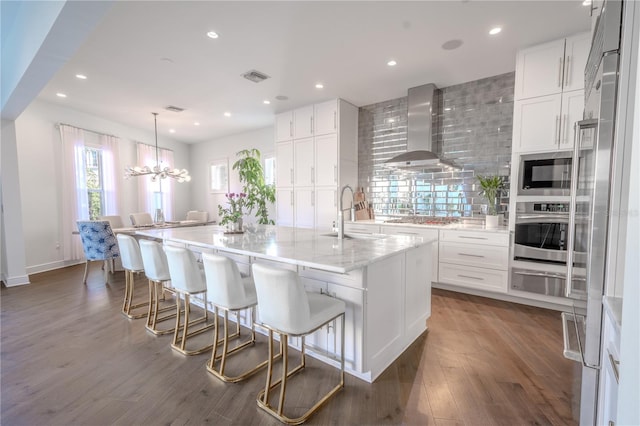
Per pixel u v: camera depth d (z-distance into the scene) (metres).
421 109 4.01
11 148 4.00
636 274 0.58
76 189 5.18
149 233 3.04
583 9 2.42
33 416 1.63
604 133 1.15
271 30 2.71
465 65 3.42
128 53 3.12
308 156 4.89
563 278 2.89
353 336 1.87
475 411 1.64
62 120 5.05
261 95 4.39
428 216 4.35
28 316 3.00
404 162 3.77
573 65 2.80
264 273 1.57
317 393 1.80
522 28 2.70
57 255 5.05
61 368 2.09
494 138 3.77
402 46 3.00
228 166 7.16
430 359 2.15
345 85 4.02
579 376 1.94
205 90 4.18
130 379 1.96
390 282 2.07
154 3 2.32
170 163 7.19
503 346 2.33
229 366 2.10
